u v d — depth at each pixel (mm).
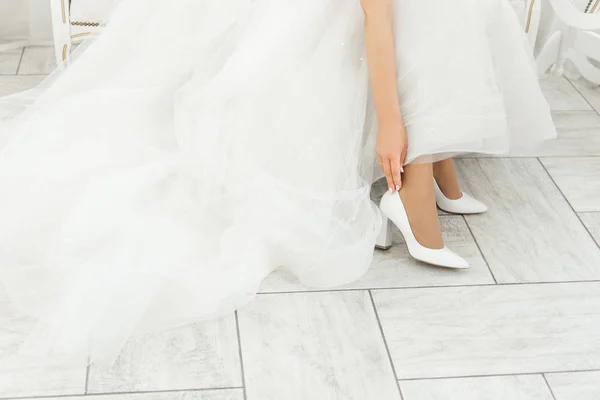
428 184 1921
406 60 1883
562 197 2322
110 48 2049
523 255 2076
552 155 2514
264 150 1901
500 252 2080
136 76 2051
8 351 1651
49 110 2025
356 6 1921
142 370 1644
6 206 1873
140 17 2021
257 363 1687
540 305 1911
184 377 1638
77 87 2061
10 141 1990
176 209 1929
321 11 1890
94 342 1645
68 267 1749
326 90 1898
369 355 1732
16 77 2693
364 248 1927
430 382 1682
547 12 2912
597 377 1728
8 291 1743
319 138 1896
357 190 1943
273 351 1719
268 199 1896
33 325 1713
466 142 1873
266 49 1884
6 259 1799
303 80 1892
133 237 1822
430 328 1817
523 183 2373
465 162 2453
